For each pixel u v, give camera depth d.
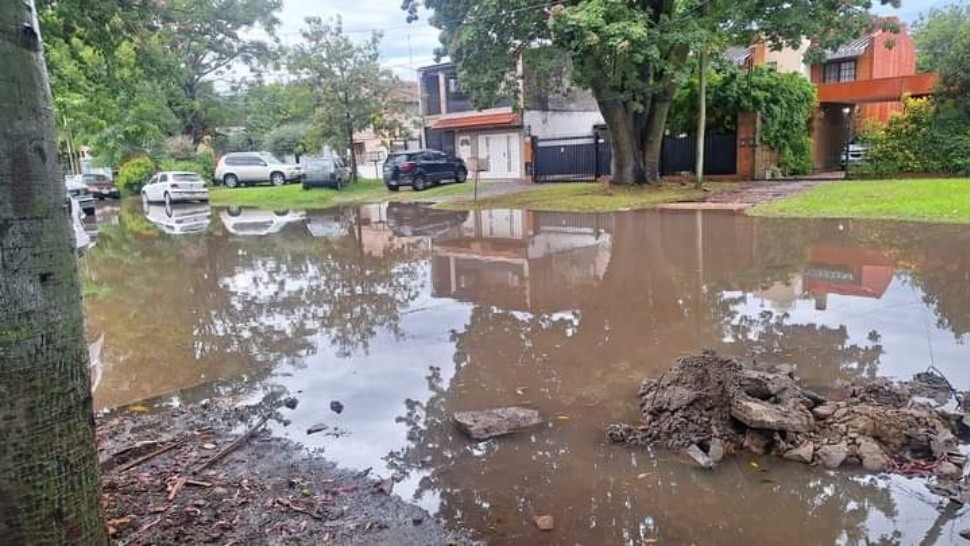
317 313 6.96
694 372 3.94
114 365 5.35
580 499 3.11
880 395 4.00
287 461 3.54
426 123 30.94
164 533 2.76
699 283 7.50
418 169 24.28
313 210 19.77
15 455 1.82
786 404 3.68
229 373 5.09
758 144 20.41
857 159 21.05
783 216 12.37
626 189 18.31
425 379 4.81
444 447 3.69
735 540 2.76
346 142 27.16
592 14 14.20
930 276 7.17
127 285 8.88
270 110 35.94
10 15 1.74
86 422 2.02
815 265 8.04
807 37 16.67
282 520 2.91
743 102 20.05
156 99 28.75
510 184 23.97
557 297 7.20
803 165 22.02
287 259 10.70
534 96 25.92
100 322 6.82
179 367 5.27
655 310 6.46
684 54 17.03
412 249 11.16
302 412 4.26
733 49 27.69
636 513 2.98
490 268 9.09
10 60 1.74
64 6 10.07
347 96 26.05
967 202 11.80
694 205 14.94
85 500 2.00
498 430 3.84
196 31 29.17
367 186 26.20
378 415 4.18
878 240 9.41
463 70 17.22
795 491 3.11
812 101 21.95
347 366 5.16
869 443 3.40
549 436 3.79
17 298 1.79
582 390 4.47
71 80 13.30
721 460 3.41
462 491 3.20
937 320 5.62
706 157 21.36
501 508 3.04
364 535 2.81
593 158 23.64
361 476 3.37
